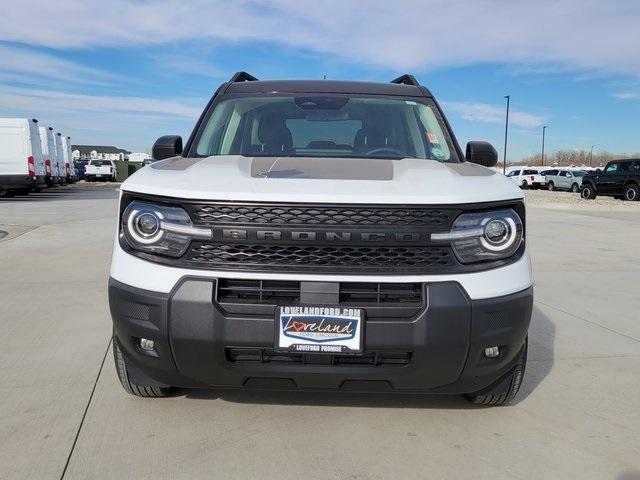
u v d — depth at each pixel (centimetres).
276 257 248
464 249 254
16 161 2125
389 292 249
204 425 295
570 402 335
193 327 246
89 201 2012
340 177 272
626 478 255
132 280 256
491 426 302
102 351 408
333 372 251
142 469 254
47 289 609
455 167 317
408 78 449
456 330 248
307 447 276
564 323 513
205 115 389
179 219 252
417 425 301
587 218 1625
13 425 293
